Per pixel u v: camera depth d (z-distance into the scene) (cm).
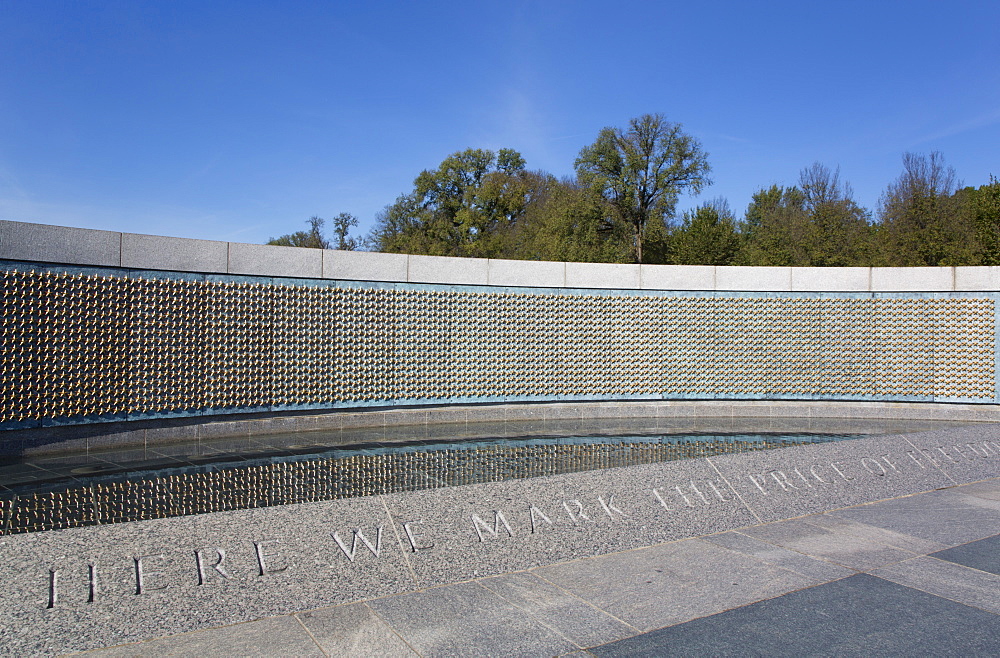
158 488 742
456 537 526
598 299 1447
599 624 430
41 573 410
